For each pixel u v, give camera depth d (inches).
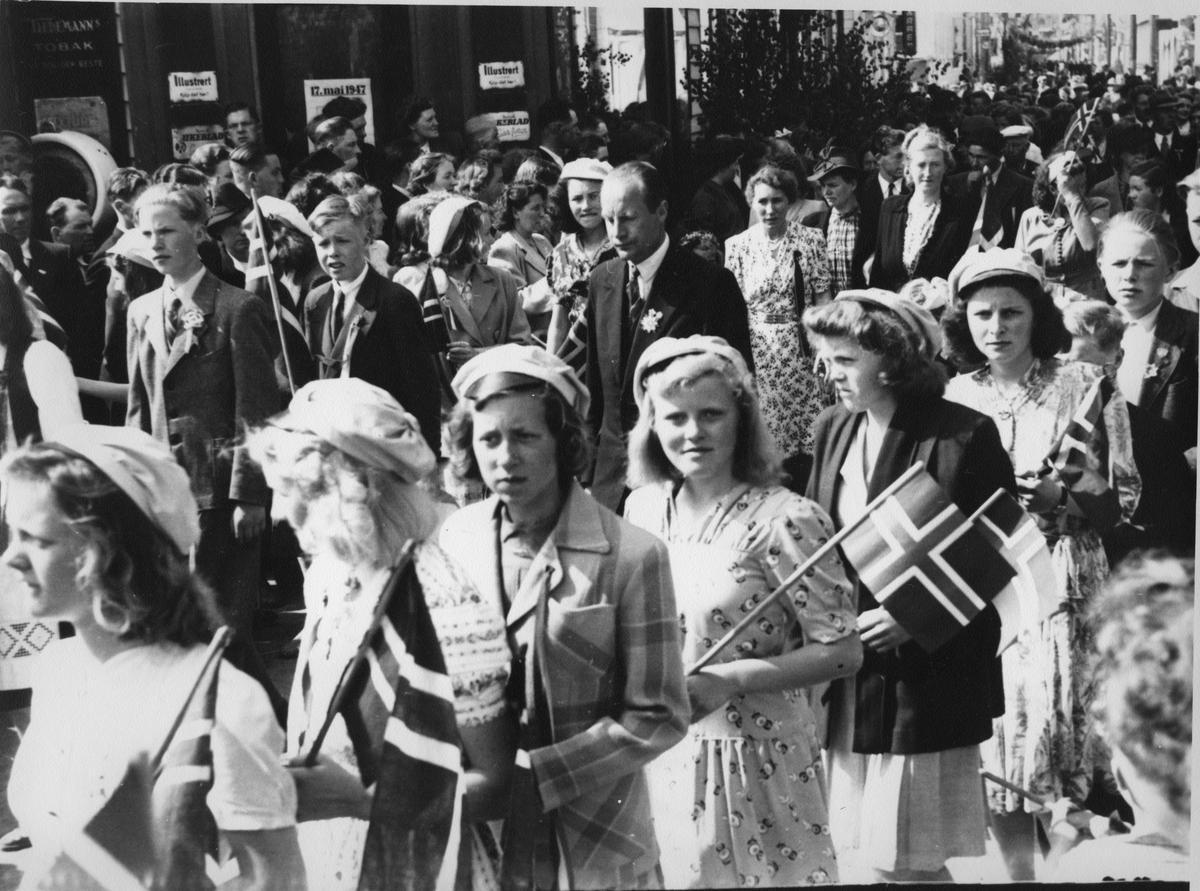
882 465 173.5
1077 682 184.2
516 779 147.1
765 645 151.9
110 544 165.5
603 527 148.6
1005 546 173.5
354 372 181.8
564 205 183.9
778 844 153.8
